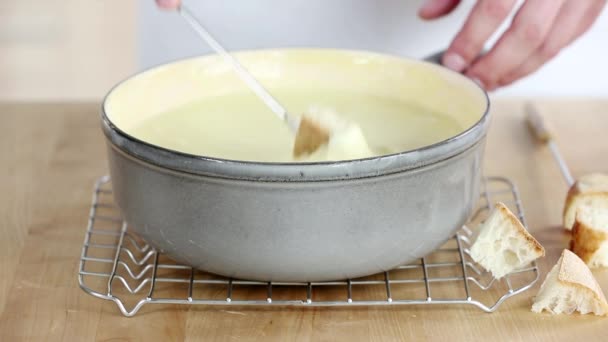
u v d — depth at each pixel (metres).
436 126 1.09
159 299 0.90
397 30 1.69
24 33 3.46
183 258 0.89
